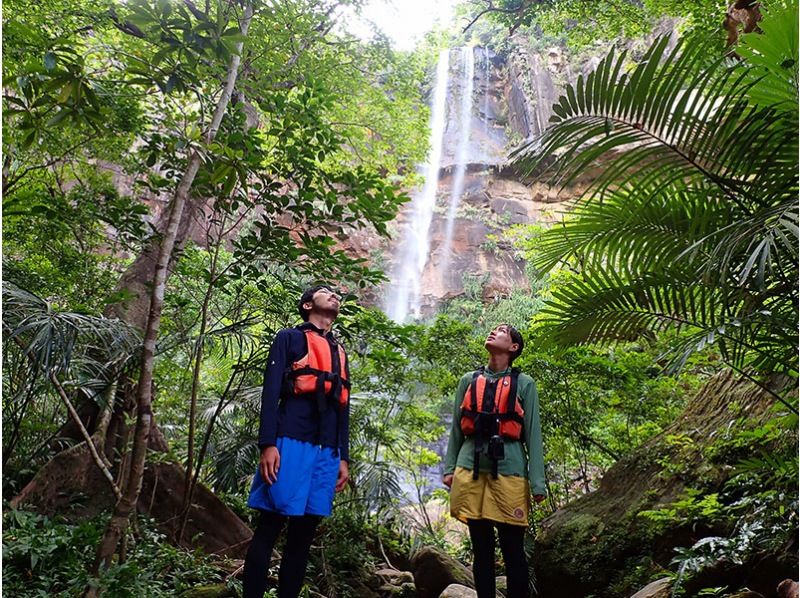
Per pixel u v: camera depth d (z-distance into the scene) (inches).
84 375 145.9
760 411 149.1
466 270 864.9
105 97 129.2
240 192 154.1
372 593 169.5
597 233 121.8
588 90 90.4
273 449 94.2
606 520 166.1
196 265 191.2
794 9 80.8
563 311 126.4
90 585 94.7
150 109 173.5
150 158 146.9
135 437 103.0
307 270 152.6
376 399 211.8
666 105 88.4
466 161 962.7
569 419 209.3
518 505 114.4
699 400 179.6
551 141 93.3
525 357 199.2
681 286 108.2
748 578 112.0
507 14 453.1
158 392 204.8
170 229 113.7
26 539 112.5
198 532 159.6
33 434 177.8
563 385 209.6
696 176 97.2
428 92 1044.5
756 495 115.9
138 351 130.2
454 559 180.4
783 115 83.5
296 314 166.1
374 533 205.5
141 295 184.2
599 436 239.8
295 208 149.9
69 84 116.4
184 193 117.2
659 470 167.5
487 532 116.6
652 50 87.6
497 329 128.1
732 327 91.2
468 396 122.3
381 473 194.7
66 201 155.7
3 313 105.9
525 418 120.3
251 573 92.1
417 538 213.8
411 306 855.1
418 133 383.9
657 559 147.4
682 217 110.4
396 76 358.3
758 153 87.3
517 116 1011.3
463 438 126.6
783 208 77.5
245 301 167.6
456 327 215.3
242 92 173.3
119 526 100.3
